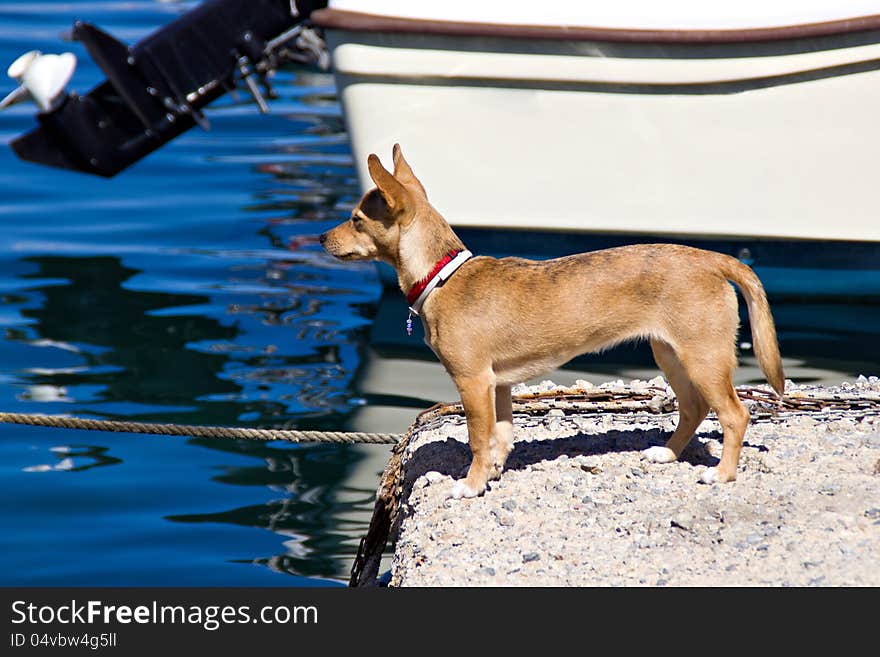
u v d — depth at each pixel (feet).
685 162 38.63
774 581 18.25
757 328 21.52
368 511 27.76
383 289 44.04
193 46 42.68
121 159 44.62
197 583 24.30
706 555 19.24
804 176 38.73
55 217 51.26
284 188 55.36
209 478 29.66
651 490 21.91
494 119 38.60
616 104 37.99
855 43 37.17
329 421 32.50
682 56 37.17
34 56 42.78
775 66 37.32
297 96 71.87
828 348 36.83
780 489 21.57
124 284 43.91
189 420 32.65
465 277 21.99
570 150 38.73
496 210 39.81
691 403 22.97
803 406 26.86
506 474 23.22
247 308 41.86
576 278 21.72
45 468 30.25
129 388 34.99
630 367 36.40
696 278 21.39
